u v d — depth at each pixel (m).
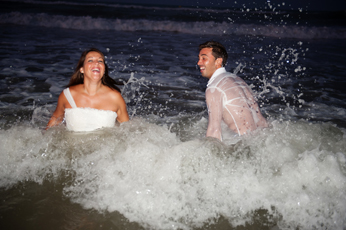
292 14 27.61
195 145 2.91
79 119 3.45
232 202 2.55
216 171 2.72
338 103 5.30
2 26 14.37
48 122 3.85
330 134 3.21
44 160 2.97
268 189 2.61
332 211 2.46
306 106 5.13
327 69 7.96
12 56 8.02
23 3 25.31
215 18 22.64
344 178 2.59
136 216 2.39
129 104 5.02
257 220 2.42
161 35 14.88
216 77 3.29
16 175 2.83
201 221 2.38
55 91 5.42
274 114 4.72
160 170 2.77
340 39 16.55
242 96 3.16
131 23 17.00
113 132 3.37
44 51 8.99
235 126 3.16
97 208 2.45
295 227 2.37
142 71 7.16
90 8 24.45
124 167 2.83
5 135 3.14
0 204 2.45
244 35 16.59
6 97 4.96
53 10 21.50
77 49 9.66
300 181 2.62
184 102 5.20
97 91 3.55
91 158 2.97
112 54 9.06
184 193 2.59
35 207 2.43
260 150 2.87
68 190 2.64
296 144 3.01
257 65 8.27
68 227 2.23
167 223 2.35
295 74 7.31
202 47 3.41
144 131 3.45
